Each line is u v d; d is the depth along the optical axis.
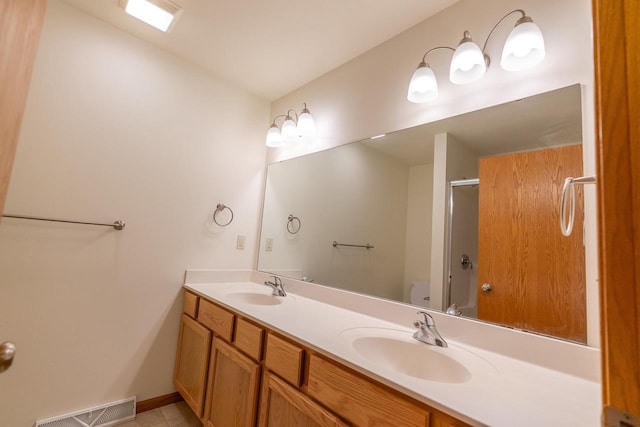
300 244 2.10
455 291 1.29
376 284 1.59
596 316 0.93
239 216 2.33
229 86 2.29
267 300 1.89
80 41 1.67
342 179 1.86
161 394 1.91
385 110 1.66
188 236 2.06
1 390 1.42
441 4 1.43
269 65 2.05
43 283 1.54
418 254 1.44
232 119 2.30
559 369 0.94
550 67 1.09
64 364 1.58
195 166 2.10
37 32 0.80
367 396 0.85
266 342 1.26
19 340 1.47
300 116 2.03
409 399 0.77
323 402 0.96
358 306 1.58
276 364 1.17
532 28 1.04
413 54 1.56
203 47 1.91
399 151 1.57
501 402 0.72
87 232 1.67
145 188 1.88
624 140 0.35
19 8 0.76
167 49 1.96
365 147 1.75
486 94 1.25
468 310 1.23
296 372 1.07
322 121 2.06
